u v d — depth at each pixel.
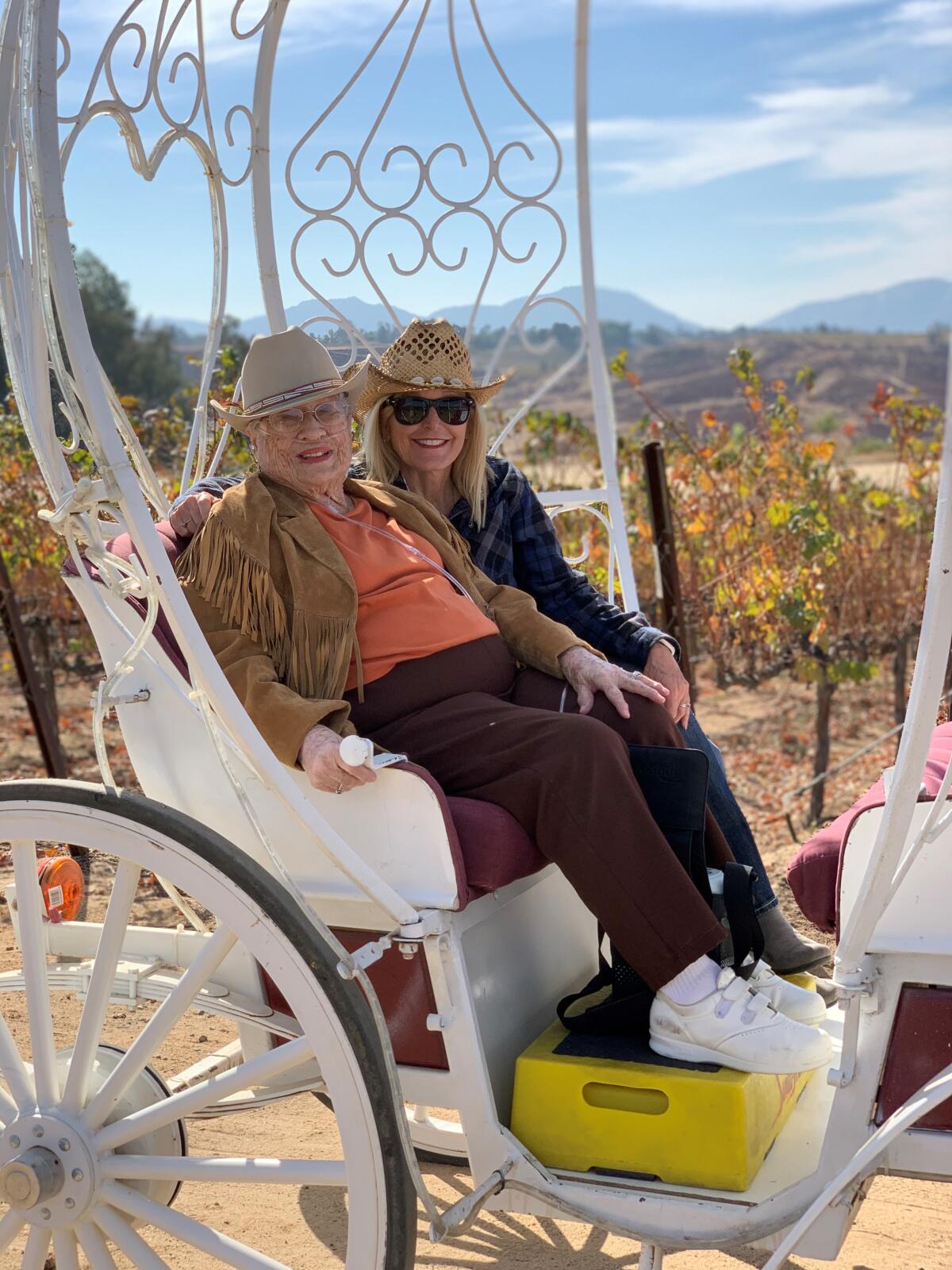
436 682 2.71
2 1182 2.33
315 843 2.38
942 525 1.78
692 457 7.55
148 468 2.19
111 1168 2.35
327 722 2.45
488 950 2.45
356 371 3.00
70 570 2.49
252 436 2.82
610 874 2.35
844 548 7.46
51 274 2.00
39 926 2.41
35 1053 2.39
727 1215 2.16
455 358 3.28
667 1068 2.29
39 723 5.58
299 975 2.17
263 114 3.55
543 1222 2.93
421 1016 2.36
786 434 7.81
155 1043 2.34
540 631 2.94
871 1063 2.10
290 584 2.60
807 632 6.75
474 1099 2.31
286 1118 3.41
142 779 2.58
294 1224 2.88
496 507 3.44
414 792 2.28
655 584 7.57
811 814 6.18
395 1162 2.15
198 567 2.59
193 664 2.11
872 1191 2.99
